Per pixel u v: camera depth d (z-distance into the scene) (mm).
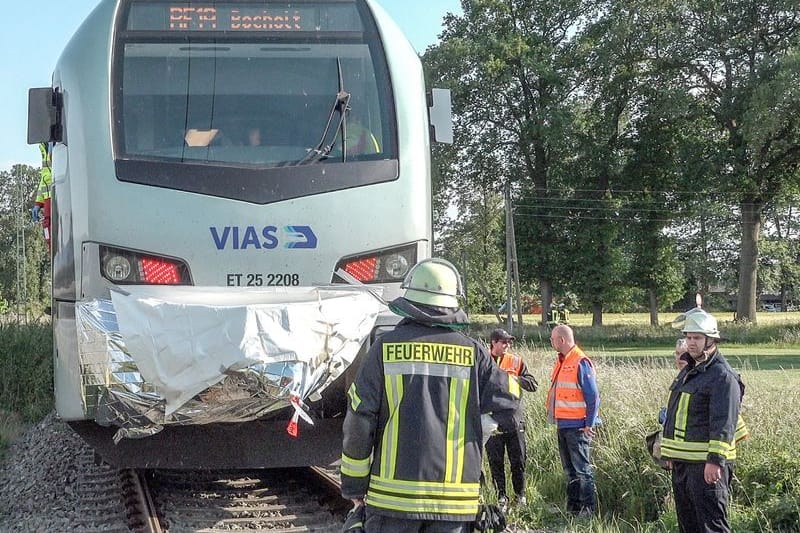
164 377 5594
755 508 6969
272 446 6203
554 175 52906
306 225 6320
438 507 3756
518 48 49562
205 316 5613
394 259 6480
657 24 48469
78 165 6281
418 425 3779
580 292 51906
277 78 6652
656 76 49438
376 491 3803
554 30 52812
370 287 6297
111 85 6418
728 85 47750
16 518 6906
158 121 6445
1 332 13352
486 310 79500
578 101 51250
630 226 51562
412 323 3934
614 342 46812
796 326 44688
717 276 52375
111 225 6184
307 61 6715
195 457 6145
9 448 10227
